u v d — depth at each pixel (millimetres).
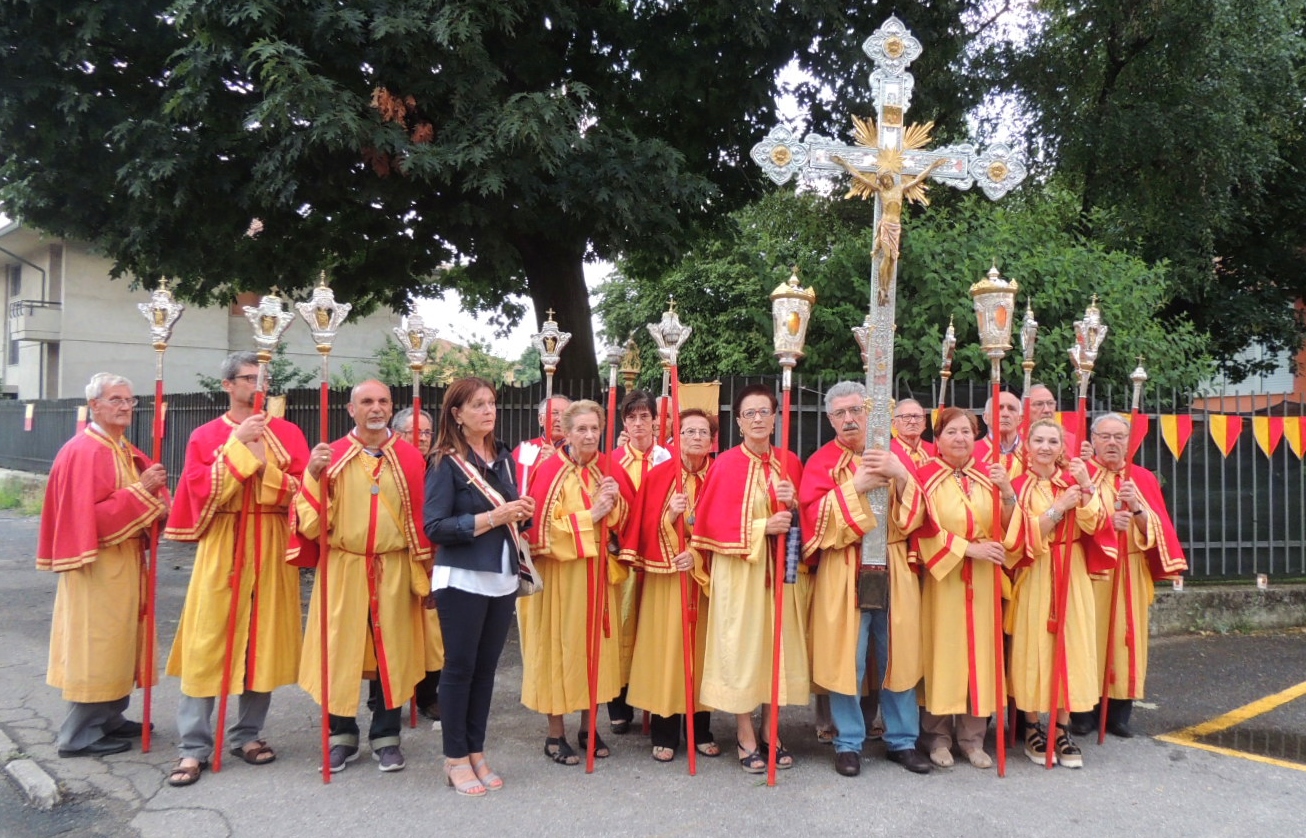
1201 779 4660
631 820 4125
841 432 4676
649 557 4809
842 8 9562
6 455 23047
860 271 8945
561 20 8969
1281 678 6555
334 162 8352
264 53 7160
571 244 10008
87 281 23969
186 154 8289
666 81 10141
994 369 4711
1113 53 15359
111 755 4887
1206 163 14859
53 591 9570
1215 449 8094
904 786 4508
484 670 4469
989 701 4703
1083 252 8859
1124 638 5211
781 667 4652
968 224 9758
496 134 7867
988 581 4754
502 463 4496
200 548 4695
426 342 5043
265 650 4703
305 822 4105
